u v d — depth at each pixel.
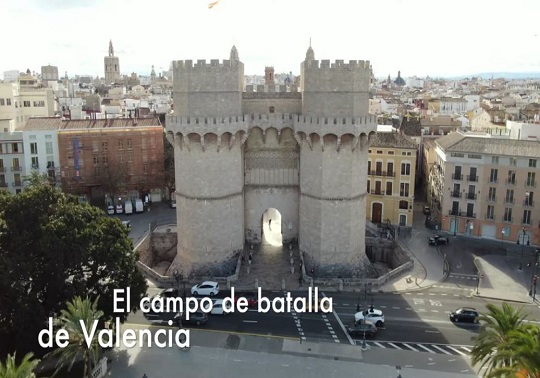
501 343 43.44
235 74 77.06
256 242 89.12
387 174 107.12
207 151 78.19
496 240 99.44
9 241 55.19
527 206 95.81
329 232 80.06
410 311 69.44
